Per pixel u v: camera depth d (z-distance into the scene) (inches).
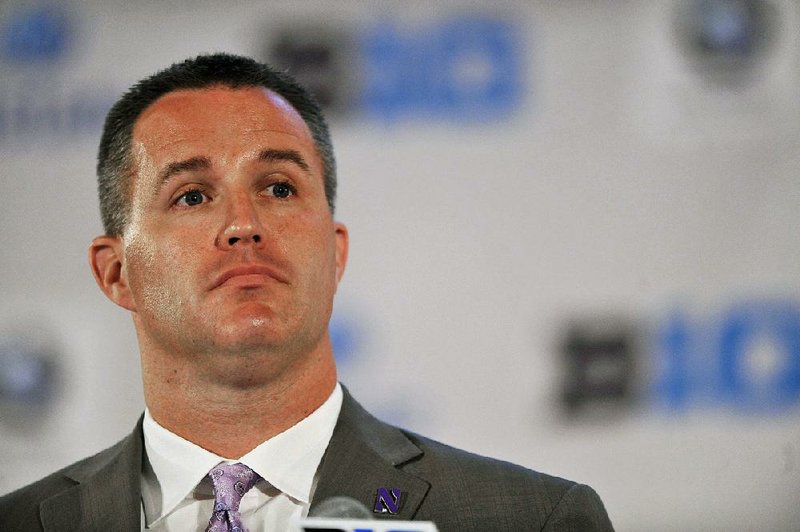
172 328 246.5
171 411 255.8
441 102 495.2
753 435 480.1
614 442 482.3
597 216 488.4
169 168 252.4
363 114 495.8
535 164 491.2
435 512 248.7
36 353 500.4
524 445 484.1
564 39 491.8
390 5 497.7
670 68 488.4
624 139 489.1
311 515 244.2
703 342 482.9
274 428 253.8
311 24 499.5
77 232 504.4
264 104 263.6
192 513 251.6
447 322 489.4
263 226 245.6
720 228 485.7
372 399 486.9
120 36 505.7
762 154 486.0
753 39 486.6
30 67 506.3
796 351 480.7
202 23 503.5
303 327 245.1
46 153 505.4
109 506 254.5
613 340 485.7
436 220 492.1
